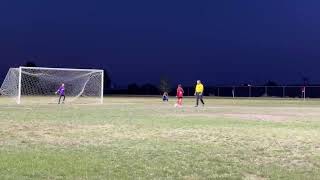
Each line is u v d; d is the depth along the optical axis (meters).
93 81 65.25
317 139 18.41
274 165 13.09
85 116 29.08
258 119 28.59
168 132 20.41
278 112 36.66
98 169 11.97
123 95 94.81
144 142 17.12
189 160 13.55
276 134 20.03
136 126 22.89
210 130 21.42
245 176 11.73
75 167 12.08
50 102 50.94
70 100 58.38
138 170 12.03
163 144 16.66
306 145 16.73
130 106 43.84
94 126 22.58
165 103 52.59
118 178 11.12
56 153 14.17
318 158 14.20
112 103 51.09
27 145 15.89
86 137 18.33
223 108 42.38
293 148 16.03
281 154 14.84
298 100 70.38
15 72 58.53
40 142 16.70
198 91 45.62
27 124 22.91
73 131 20.31
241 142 17.39
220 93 94.31
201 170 12.22
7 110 34.28
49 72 66.75
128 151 14.95
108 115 30.36
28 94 68.19
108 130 20.89
